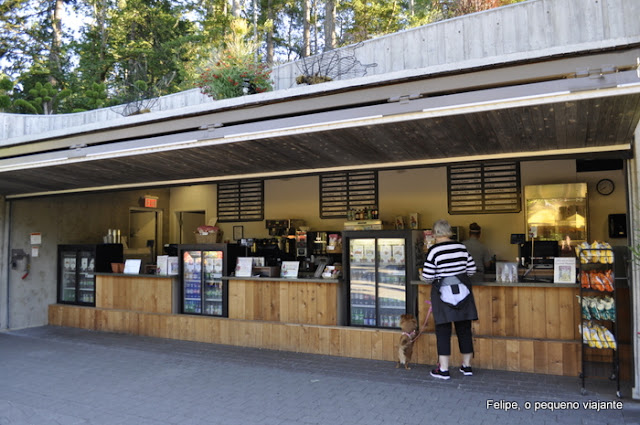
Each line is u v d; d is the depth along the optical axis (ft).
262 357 19.81
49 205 29.12
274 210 31.17
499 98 11.70
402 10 61.41
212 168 20.52
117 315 25.63
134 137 17.76
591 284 14.82
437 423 12.60
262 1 68.23
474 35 20.86
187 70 53.16
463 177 26.37
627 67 10.64
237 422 13.00
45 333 25.84
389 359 18.83
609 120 12.71
